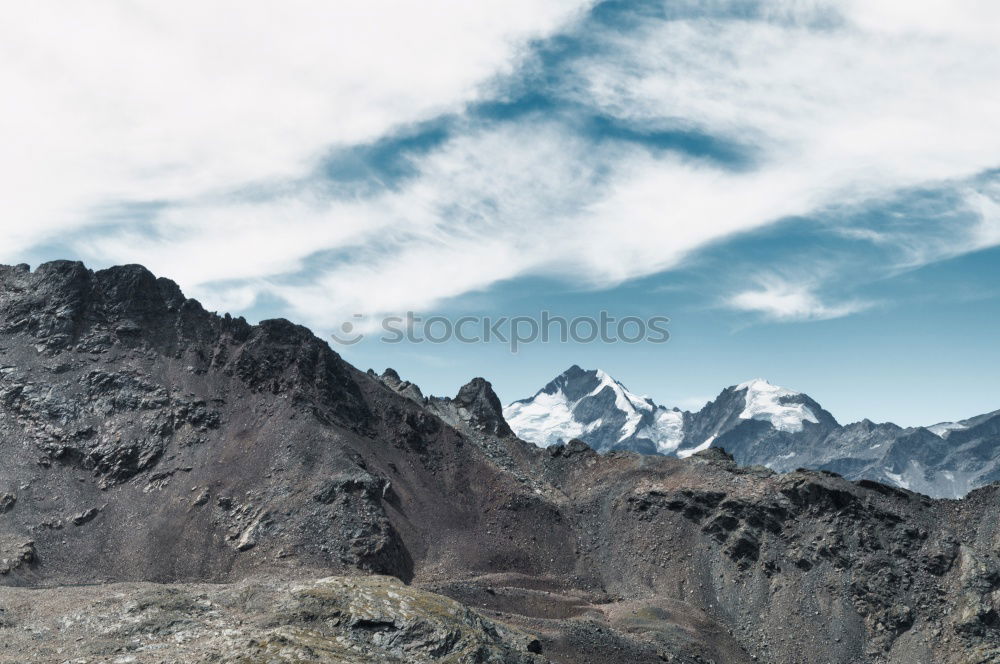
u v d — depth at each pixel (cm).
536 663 12962
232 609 13050
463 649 12000
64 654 11500
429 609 12888
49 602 14162
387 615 12375
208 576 18912
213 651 11012
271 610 12650
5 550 18112
